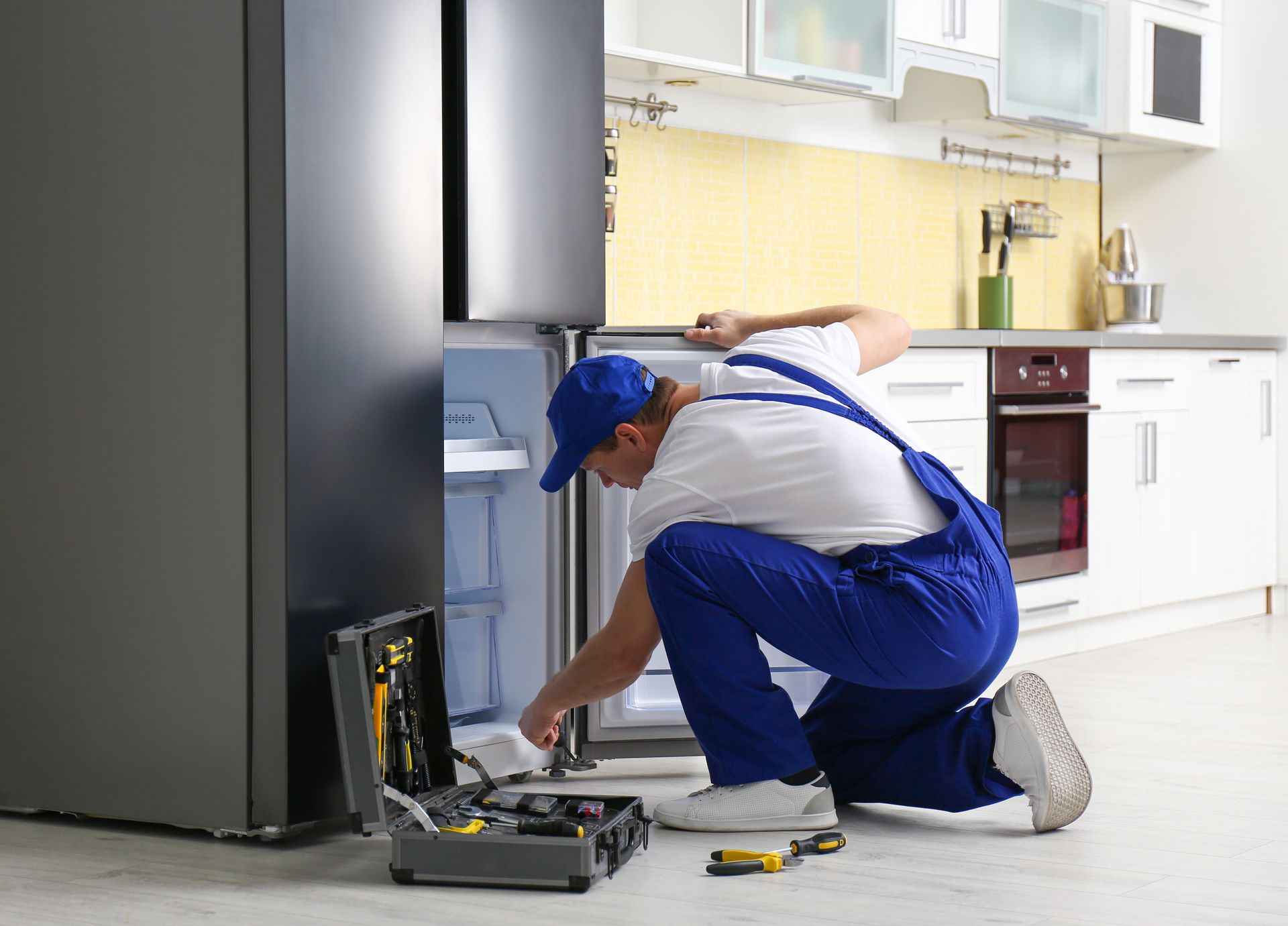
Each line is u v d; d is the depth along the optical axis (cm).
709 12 382
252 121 213
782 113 441
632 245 402
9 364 234
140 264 222
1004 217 512
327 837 226
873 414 231
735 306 429
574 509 279
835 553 221
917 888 196
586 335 277
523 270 257
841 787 242
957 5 439
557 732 250
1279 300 526
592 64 273
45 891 196
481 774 230
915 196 485
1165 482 470
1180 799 252
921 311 489
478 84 247
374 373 228
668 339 277
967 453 400
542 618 276
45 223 230
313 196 216
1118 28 499
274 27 211
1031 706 228
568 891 195
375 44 227
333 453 220
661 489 222
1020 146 521
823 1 398
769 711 226
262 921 183
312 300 216
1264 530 518
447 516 282
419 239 236
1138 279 555
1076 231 551
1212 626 497
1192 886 197
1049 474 426
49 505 231
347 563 223
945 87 462
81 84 226
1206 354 485
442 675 230
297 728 215
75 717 231
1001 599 221
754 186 433
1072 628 441
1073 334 429
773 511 220
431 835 198
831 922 181
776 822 226
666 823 231
